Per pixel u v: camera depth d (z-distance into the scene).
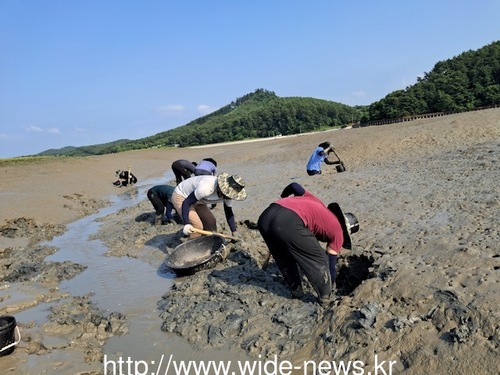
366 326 4.20
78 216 14.35
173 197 7.69
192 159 38.56
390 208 8.18
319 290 4.93
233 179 6.95
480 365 3.42
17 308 6.27
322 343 4.33
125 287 6.84
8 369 4.52
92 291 6.82
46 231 11.91
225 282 6.09
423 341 3.87
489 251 5.09
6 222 12.22
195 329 5.05
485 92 55.50
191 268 6.74
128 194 19.73
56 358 4.73
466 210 7.12
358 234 6.99
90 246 9.81
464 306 4.04
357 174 12.69
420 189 9.27
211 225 7.82
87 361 4.66
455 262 4.97
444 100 55.78
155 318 5.59
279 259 5.30
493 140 15.14
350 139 25.69
